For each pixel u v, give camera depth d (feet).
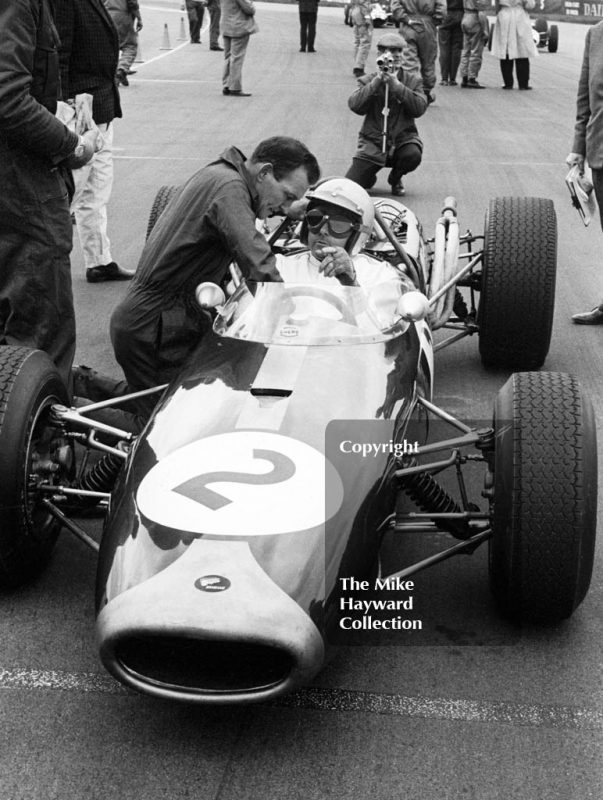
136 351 14.49
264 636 8.67
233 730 9.78
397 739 9.68
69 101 20.81
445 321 17.53
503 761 9.37
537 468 10.55
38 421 12.07
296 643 8.78
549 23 129.49
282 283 12.66
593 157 21.04
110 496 10.96
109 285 24.47
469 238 19.75
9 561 11.57
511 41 63.00
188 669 9.29
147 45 90.38
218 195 13.28
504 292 18.31
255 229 13.05
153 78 66.69
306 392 10.97
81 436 12.57
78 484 13.21
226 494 9.71
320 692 10.36
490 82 68.69
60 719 9.93
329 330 12.04
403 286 14.21
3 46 13.65
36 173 14.62
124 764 9.32
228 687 9.09
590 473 10.64
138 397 13.58
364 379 11.43
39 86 14.89
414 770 9.26
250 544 9.27
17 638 11.28
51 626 11.53
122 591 9.14
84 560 12.94
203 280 14.19
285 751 9.50
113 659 9.06
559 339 21.13
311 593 9.23
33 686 10.44
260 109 53.42
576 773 9.23
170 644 9.36
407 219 17.95
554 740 9.67
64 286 15.38
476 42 63.46
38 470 12.17
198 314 14.42
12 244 14.88
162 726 9.84
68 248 15.33
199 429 10.60
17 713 10.01
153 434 10.90
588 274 25.73
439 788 9.04
